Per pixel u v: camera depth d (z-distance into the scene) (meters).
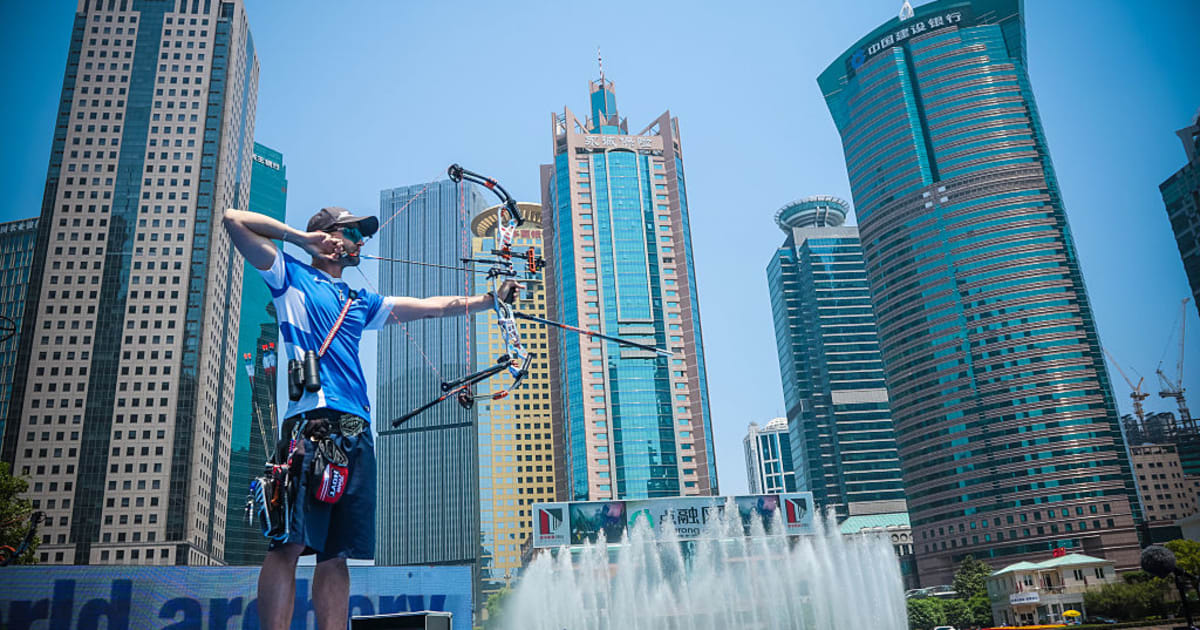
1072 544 176.62
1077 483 179.88
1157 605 102.75
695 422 199.12
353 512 6.36
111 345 158.00
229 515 197.25
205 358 160.00
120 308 160.25
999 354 195.12
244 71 190.12
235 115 181.75
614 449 194.38
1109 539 174.50
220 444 169.38
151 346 158.62
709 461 195.62
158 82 174.88
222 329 171.62
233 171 179.62
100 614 26.72
